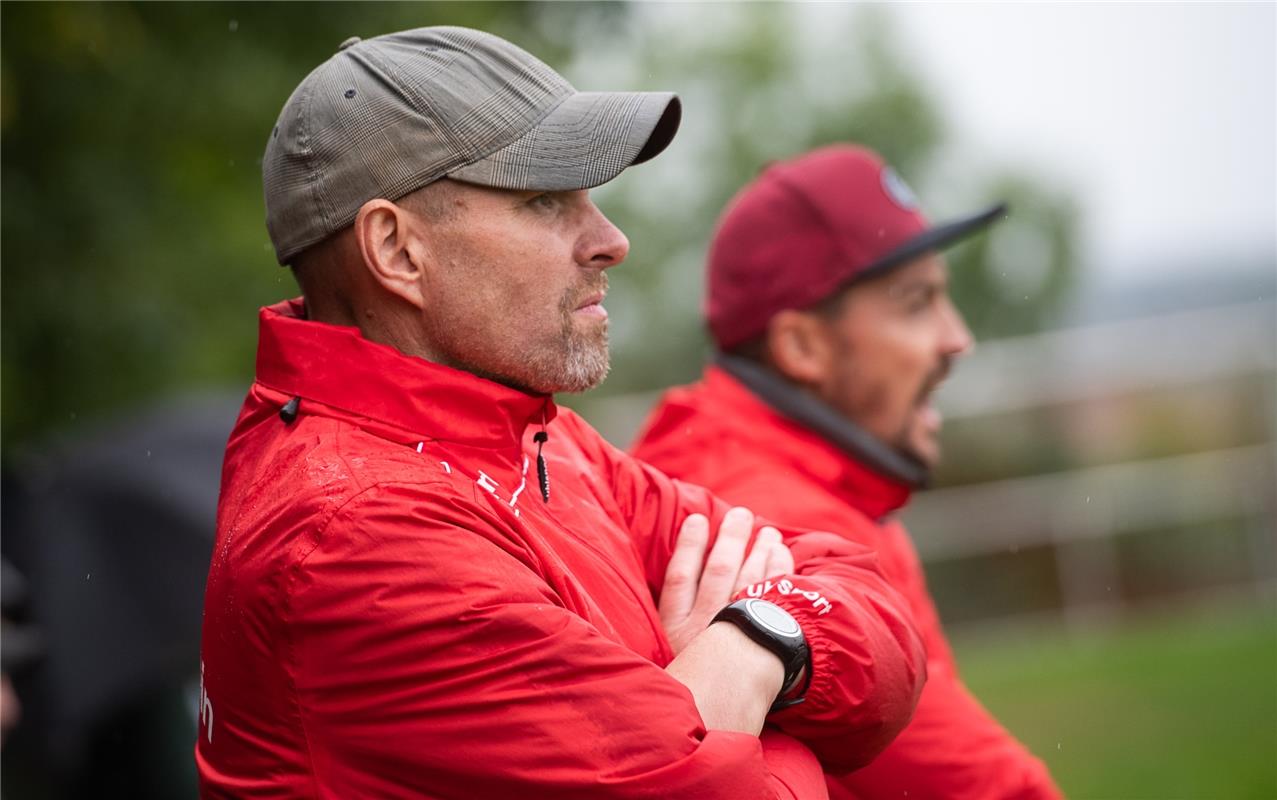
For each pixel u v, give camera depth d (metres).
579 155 7.03
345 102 7.05
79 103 29.89
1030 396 43.50
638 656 6.53
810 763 7.11
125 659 14.75
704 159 66.88
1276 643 33.16
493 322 7.06
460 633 6.28
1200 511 41.25
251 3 30.27
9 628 14.82
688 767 6.27
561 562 7.04
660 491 8.45
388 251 7.03
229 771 6.82
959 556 41.81
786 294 12.48
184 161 32.22
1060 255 67.62
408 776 6.38
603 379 7.38
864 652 7.26
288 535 6.43
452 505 6.54
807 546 8.27
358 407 6.88
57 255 31.11
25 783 14.98
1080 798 23.02
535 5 35.12
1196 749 25.08
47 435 31.42
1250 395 41.97
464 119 6.99
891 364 12.63
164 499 15.18
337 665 6.33
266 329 7.20
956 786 10.81
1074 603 41.34
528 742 6.25
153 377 32.31
